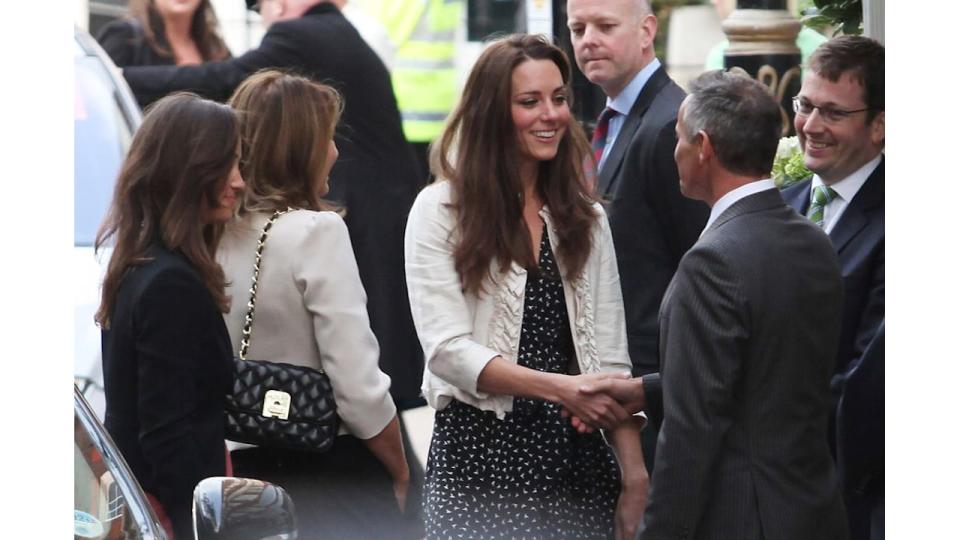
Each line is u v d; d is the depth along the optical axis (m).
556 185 17.08
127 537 12.38
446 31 32.09
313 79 27.09
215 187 15.93
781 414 14.70
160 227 15.80
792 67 31.78
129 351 15.61
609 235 17.61
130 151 15.98
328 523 17.00
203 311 15.61
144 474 15.62
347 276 16.86
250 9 28.33
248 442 16.44
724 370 14.51
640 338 20.86
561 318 17.03
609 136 22.22
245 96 17.23
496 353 16.64
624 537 17.14
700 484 14.52
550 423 16.86
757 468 14.66
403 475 17.38
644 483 17.17
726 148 15.07
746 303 14.55
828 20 22.09
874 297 17.77
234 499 12.82
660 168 20.77
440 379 16.94
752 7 31.78
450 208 16.94
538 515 16.69
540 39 16.98
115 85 25.61
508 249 16.72
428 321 16.78
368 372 16.77
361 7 31.47
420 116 31.94
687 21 38.53
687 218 20.70
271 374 16.47
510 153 16.78
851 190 18.20
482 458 16.75
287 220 16.83
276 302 16.70
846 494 17.45
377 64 27.53
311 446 16.52
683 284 14.84
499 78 16.73
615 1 21.62
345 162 26.97
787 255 14.84
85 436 13.10
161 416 15.34
